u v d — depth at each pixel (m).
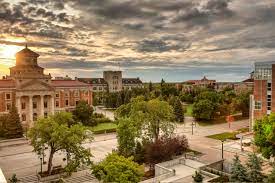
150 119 56.91
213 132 79.44
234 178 35.50
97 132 75.69
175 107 94.75
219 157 53.66
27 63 89.12
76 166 41.97
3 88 78.56
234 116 106.06
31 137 43.94
